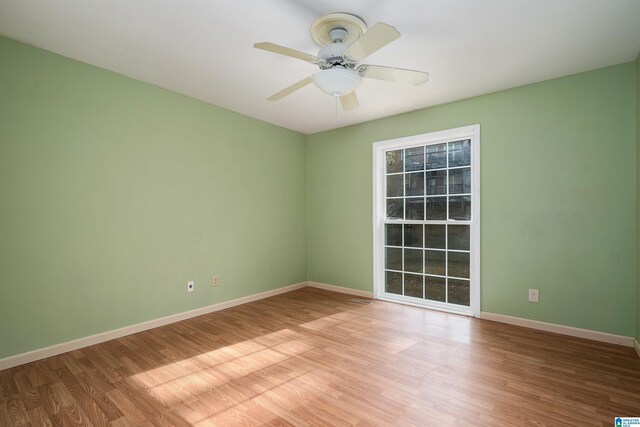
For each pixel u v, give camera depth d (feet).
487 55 8.29
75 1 6.26
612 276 8.94
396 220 13.35
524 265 10.28
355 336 9.60
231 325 10.59
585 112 9.28
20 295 7.79
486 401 6.25
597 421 5.65
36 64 8.02
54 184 8.30
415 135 12.56
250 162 13.52
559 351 8.43
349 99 8.43
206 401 6.32
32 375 7.30
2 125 7.53
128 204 9.74
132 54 8.38
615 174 8.89
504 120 10.60
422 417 5.78
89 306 8.95
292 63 8.83
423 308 12.36
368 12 6.49
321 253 15.83
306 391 6.64
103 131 9.21
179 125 11.02
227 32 7.33
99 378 7.20
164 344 9.06
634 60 8.58
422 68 8.99
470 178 11.49
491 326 10.32
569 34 7.30
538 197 10.03
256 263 13.76
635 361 7.83
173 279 10.88
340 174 15.03
